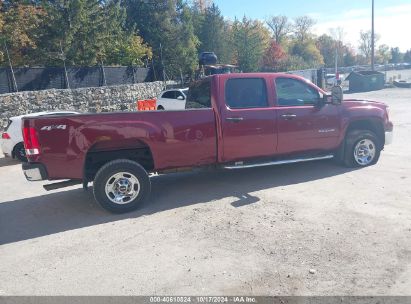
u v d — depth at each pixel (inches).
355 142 263.3
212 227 176.9
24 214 217.2
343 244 149.6
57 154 195.0
